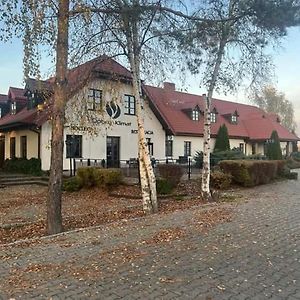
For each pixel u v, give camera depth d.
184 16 10.86
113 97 13.02
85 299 4.37
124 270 5.39
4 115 29.86
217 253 6.20
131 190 15.43
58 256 6.24
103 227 8.60
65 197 14.94
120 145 26.31
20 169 23.47
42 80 9.55
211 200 13.09
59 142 8.59
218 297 4.37
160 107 32.31
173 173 15.95
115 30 10.78
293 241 7.00
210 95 13.11
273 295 4.42
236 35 12.09
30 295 4.52
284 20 10.91
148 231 8.01
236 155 29.23
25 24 8.07
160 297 4.39
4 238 8.29
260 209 10.84
